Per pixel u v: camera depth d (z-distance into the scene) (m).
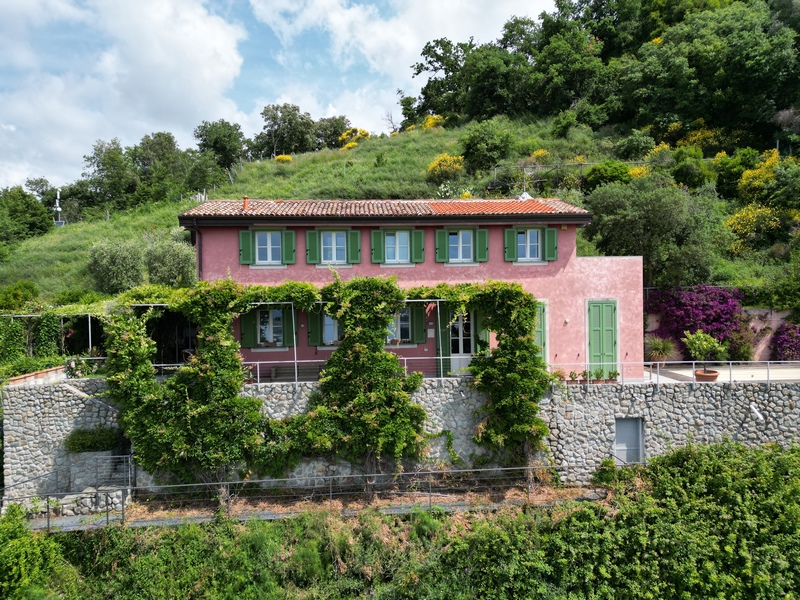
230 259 17.16
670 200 22.09
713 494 13.72
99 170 69.00
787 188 28.55
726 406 15.74
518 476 15.23
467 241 18.03
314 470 14.94
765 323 21.89
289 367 17.20
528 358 15.25
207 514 13.97
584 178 34.38
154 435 14.10
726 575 12.07
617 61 51.94
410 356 17.62
